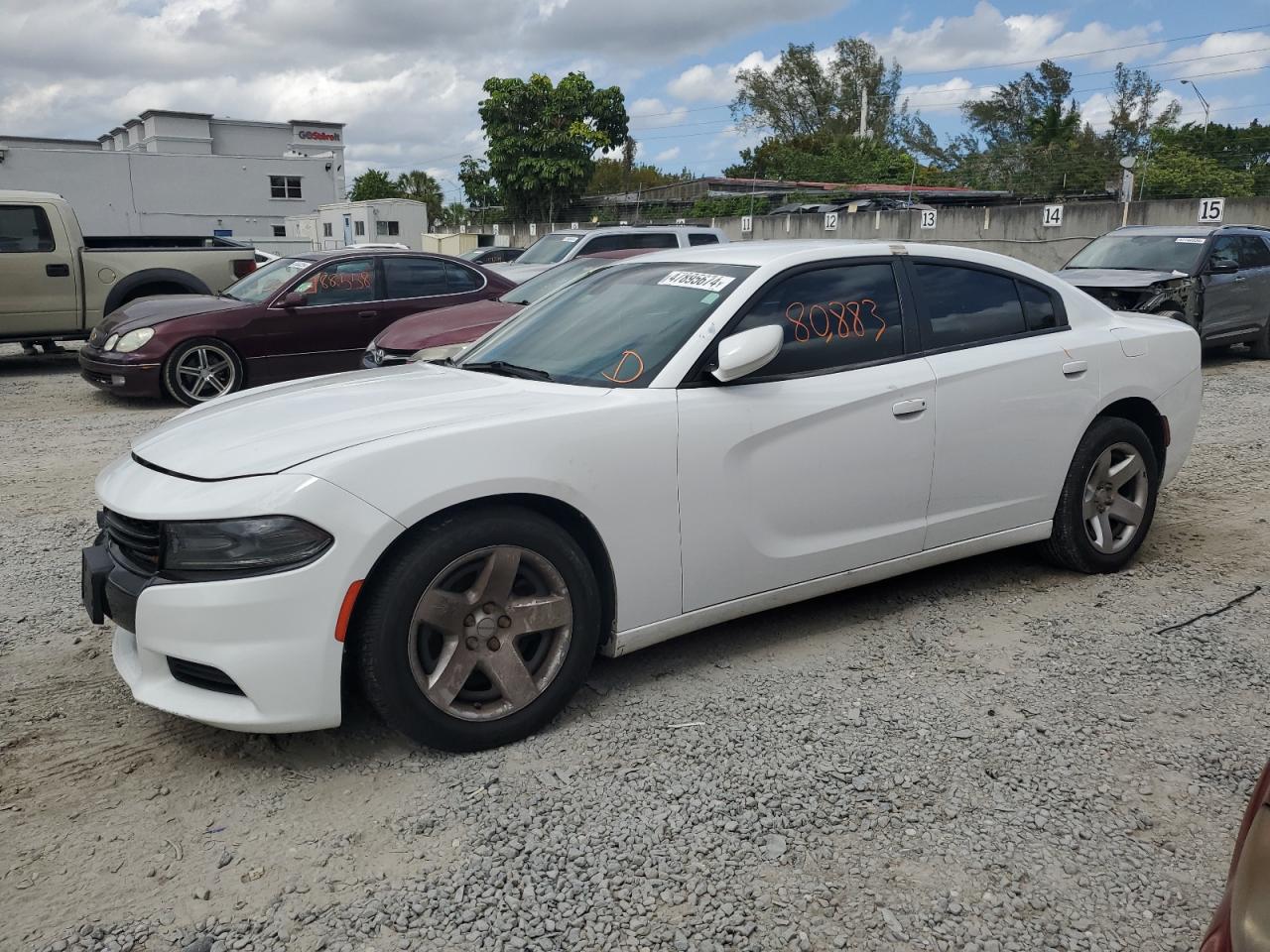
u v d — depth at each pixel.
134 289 13.36
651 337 3.89
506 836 2.88
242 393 4.23
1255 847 1.43
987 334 4.53
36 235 12.80
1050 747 3.35
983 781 3.14
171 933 2.50
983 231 26.41
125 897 2.64
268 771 3.25
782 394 3.86
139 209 47.66
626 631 3.62
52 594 4.87
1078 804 3.02
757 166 58.88
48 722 3.58
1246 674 3.88
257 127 71.44
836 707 3.64
